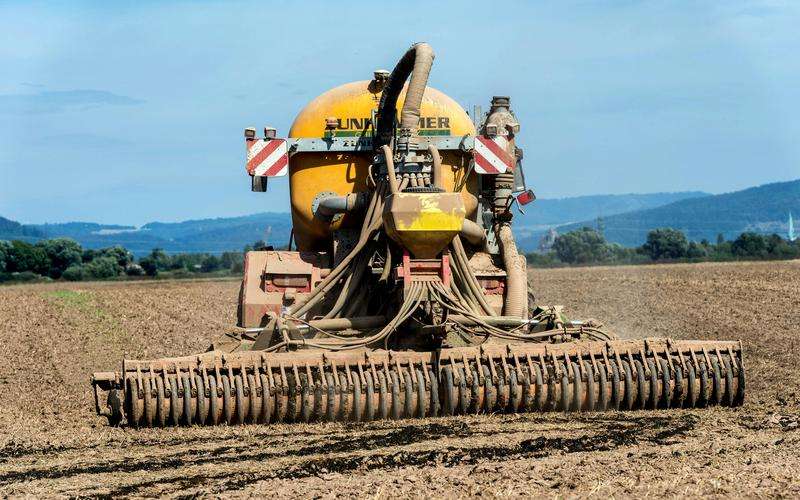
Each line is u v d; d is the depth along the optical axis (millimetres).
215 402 21891
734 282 72375
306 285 26172
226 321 52594
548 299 60719
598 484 15898
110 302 64875
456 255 25078
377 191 25484
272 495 15781
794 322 45500
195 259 174875
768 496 15242
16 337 45031
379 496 15500
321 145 26969
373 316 25250
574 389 22938
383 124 26562
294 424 22188
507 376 22734
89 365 36031
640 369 23188
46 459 19234
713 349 23844
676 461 17594
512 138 27375
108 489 16594
